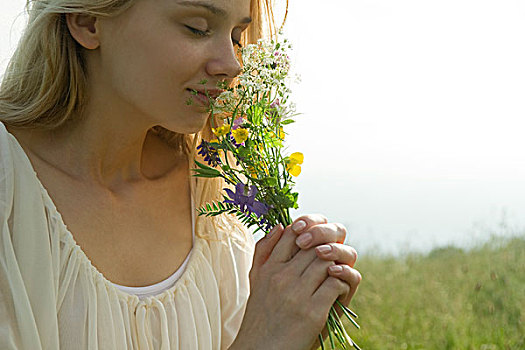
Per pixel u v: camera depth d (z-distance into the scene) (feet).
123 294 4.07
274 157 3.99
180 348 4.19
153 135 4.43
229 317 4.43
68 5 3.87
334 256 3.92
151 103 3.93
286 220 4.03
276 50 4.00
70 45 3.99
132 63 3.89
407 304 10.42
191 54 3.85
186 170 4.47
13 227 3.89
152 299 4.15
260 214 3.97
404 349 9.01
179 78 3.88
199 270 4.33
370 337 9.24
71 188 4.08
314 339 3.91
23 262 3.87
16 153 3.94
